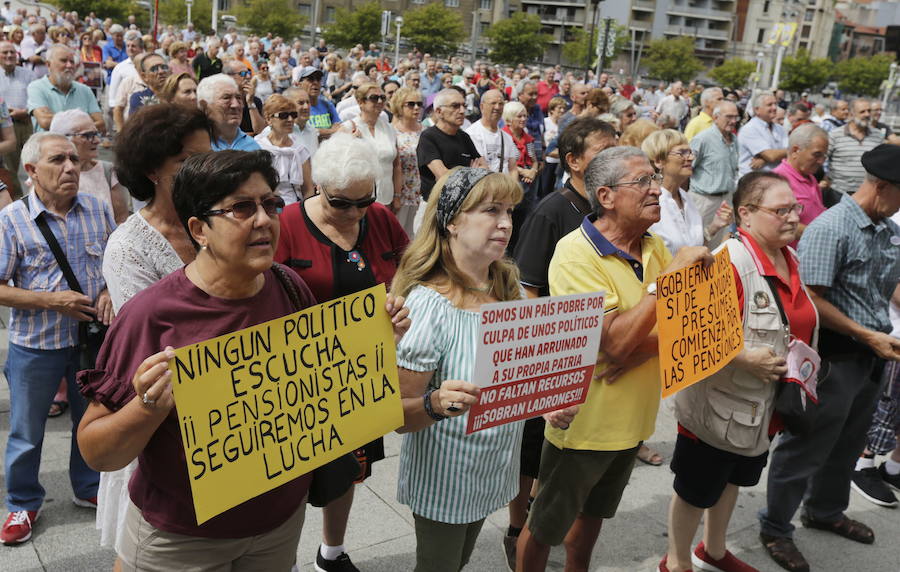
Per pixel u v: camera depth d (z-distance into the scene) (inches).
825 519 156.2
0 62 320.8
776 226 117.4
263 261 72.7
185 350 67.7
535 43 3467.0
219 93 169.8
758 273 119.4
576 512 112.9
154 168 99.0
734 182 269.9
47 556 124.3
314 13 2137.1
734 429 119.0
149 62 271.6
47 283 123.9
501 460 94.9
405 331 84.0
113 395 70.8
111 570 122.6
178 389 67.5
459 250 93.0
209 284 75.0
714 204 266.7
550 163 301.0
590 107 314.0
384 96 245.0
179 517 75.8
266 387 73.7
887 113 1290.6
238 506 76.7
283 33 2994.6
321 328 77.3
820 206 209.8
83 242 126.6
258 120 312.3
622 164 108.6
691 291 105.2
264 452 74.0
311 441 77.5
